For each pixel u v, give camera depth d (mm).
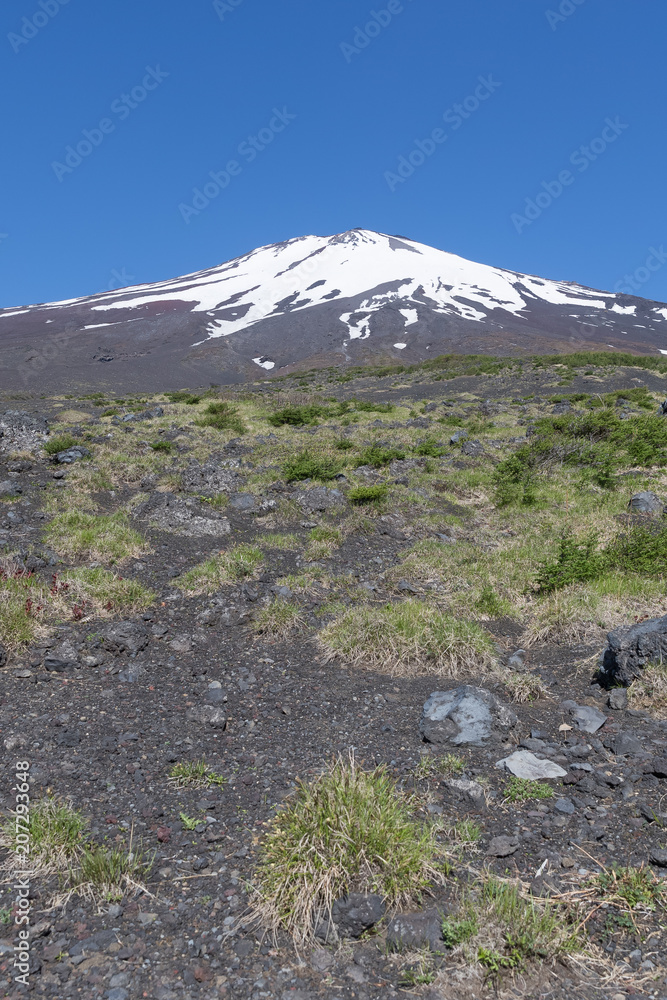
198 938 2559
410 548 8664
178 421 19234
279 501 10414
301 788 3311
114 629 5578
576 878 2822
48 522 8477
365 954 2461
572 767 3738
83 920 2652
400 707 4633
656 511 9500
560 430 15961
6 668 5020
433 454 15141
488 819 3293
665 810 3275
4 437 12289
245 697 4797
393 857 2783
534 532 9133
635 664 4652
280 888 2697
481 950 2387
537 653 5688
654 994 2240
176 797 3553
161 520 9031
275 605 6305
